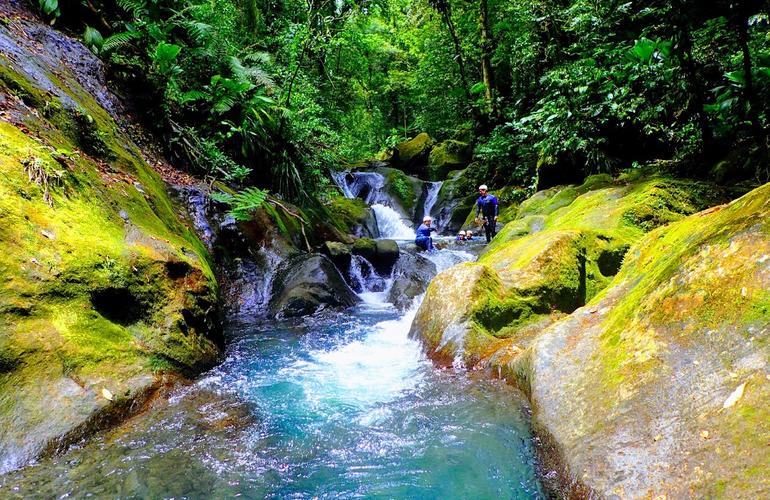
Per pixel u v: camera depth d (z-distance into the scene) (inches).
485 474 89.0
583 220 235.8
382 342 187.3
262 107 343.9
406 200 595.8
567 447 84.2
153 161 266.5
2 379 98.2
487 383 129.0
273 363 162.2
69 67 243.1
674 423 72.6
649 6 258.4
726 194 232.1
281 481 89.3
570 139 342.0
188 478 88.9
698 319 84.8
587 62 311.7
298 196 362.3
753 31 231.8
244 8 471.5
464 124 671.1
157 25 299.9
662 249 126.2
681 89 258.2
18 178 132.8
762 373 67.3
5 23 224.5
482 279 163.2
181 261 167.8
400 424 111.7
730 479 58.5
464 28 621.6
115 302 135.0
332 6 464.1
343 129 663.1
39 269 118.5
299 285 249.0
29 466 88.9
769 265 78.5
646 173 302.4
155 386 123.9
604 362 98.0
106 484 85.6
